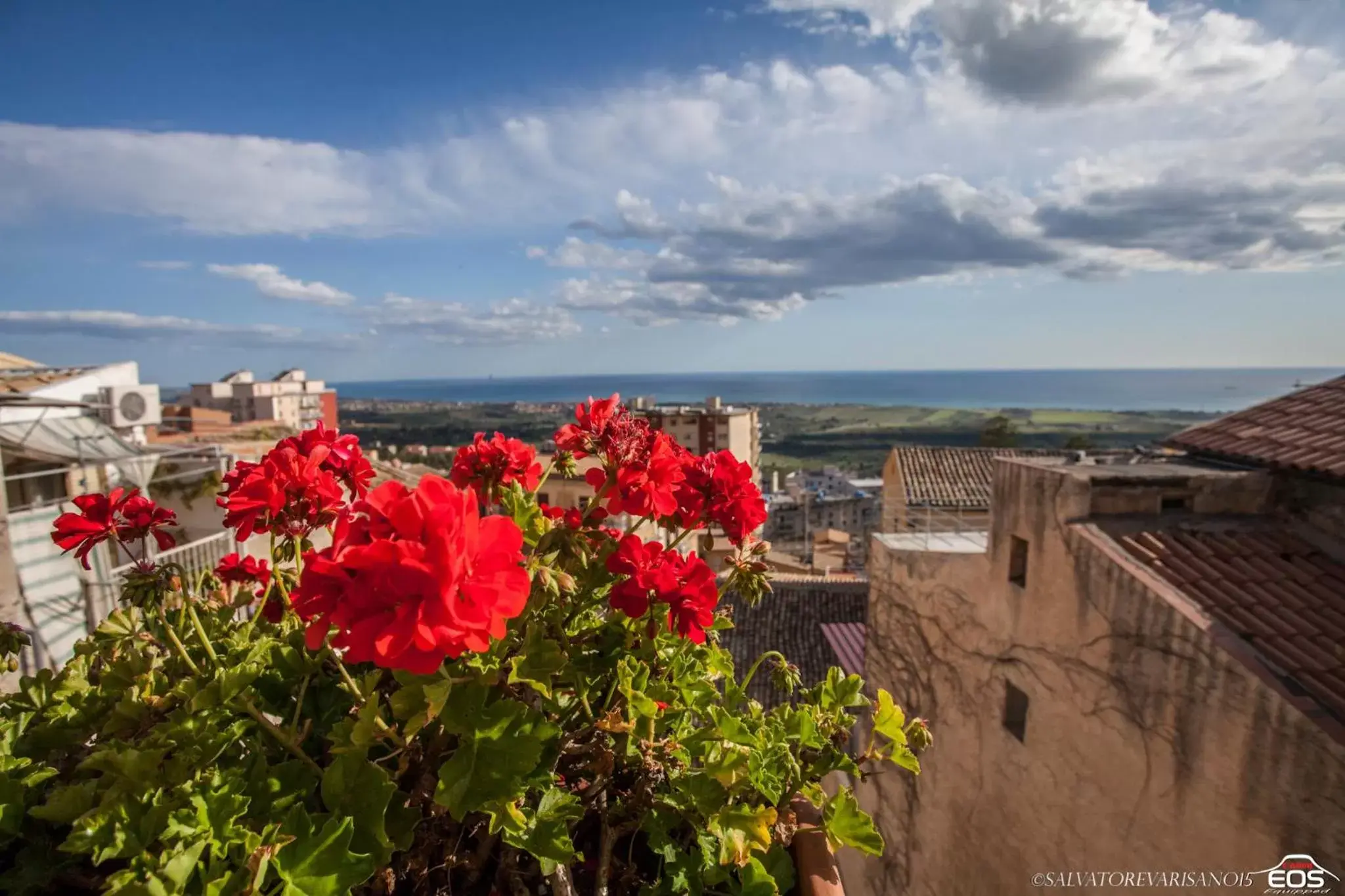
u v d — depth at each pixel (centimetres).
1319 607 447
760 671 1246
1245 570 488
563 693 170
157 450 816
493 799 128
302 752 145
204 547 694
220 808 116
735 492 179
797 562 2534
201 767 133
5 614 458
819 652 1312
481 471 195
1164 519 551
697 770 161
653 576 154
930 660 746
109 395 993
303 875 112
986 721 648
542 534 187
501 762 130
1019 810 593
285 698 164
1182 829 432
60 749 161
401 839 132
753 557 183
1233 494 558
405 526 101
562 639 163
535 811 138
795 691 211
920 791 752
